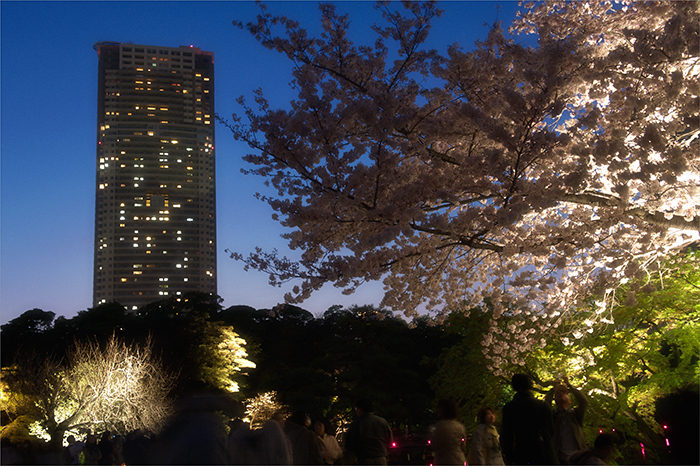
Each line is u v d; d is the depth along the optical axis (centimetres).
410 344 4050
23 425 2652
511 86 823
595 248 976
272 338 6925
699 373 1092
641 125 787
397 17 802
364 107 766
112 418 2608
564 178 752
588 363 1275
